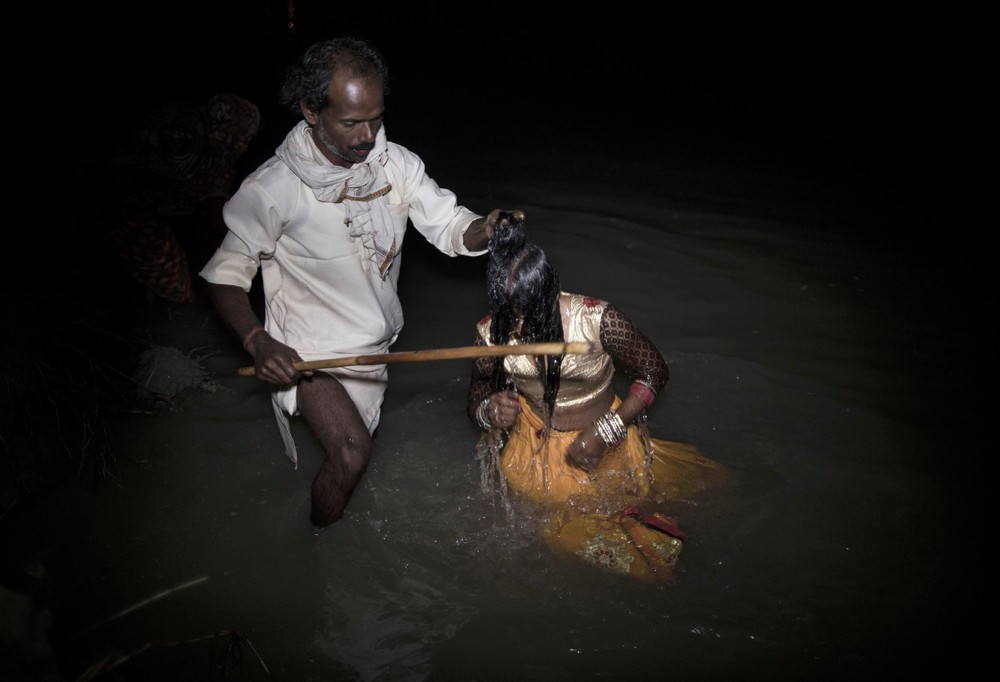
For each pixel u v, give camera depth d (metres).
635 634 3.36
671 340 5.53
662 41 15.70
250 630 3.44
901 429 4.60
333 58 3.32
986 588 3.53
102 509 4.09
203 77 9.36
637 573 3.57
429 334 5.57
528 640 3.36
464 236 3.89
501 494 4.04
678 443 4.31
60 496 4.17
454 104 11.29
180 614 3.51
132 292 6.00
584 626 3.41
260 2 11.29
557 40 15.36
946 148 10.19
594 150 9.64
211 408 4.86
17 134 6.76
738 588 3.55
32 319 5.12
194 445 4.55
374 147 3.62
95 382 4.96
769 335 5.62
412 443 4.55
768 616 3.42
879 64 14.30
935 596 3.50
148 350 5.20
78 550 3.84
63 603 3.54
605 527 3.68
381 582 3.67
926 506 4.01
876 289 6.36
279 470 4.38
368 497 4.15
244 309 3.56
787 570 3.64
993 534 3.83
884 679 3.14
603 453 3.86
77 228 5.57
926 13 16.27
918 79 13.44
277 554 3.84
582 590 3.57
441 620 3.46
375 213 3.71
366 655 3.31
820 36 15.93
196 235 6.62
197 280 6.00
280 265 3.78
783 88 13.06
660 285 6.30
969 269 6.75
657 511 3.88
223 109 5.65
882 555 3.71
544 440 3.87
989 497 4.07
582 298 3.66
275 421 4.75
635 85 12.98
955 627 3.36
